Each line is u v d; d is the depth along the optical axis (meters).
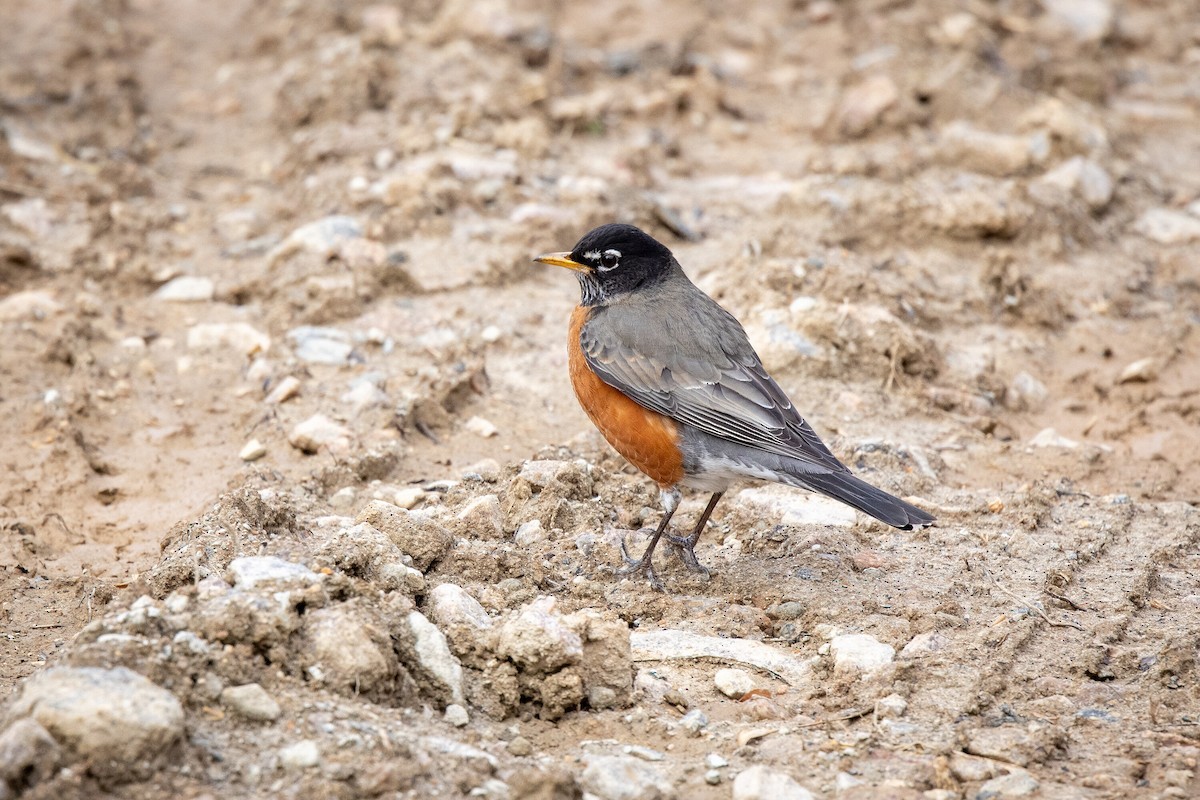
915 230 16.62
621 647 8.57
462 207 17.22
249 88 22.05
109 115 20.67
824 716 8.45
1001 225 16.53
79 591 10.18
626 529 11.11
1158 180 19.42
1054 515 11.37
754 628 9.64
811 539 10.77
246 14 24.92
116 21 23.83
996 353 14.74
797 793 7.46
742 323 14.33
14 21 23.42
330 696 7.74
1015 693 8.61
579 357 10.94
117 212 17.22
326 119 20.02
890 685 8.65
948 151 18.69
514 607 9.55
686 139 20.67
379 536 9.38
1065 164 18.42
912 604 9.76
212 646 7.72
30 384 13.67
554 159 19.03
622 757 7.82
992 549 10.72
